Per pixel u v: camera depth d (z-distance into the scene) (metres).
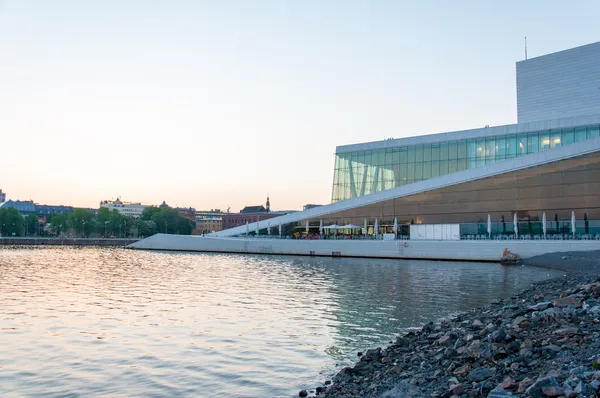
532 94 81.44
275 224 91.50
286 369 15.70
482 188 70.44
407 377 13.06
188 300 30.36
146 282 40.94
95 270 53.78
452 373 12.63
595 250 55.88
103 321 23.58
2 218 193.62
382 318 23.77
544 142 75.00
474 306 26.77
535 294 26.95
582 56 77.38
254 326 22.17
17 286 38.28
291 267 56.56
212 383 14.48
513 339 14.25
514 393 10.20
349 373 14.49
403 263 62.34
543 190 66.25
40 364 16.53
